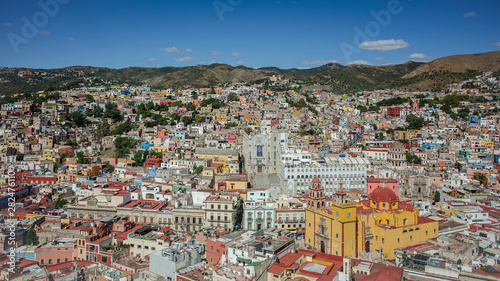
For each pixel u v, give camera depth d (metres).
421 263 132.62
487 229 181.25
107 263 161.25
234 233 171.25
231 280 127.50
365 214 173.75
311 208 185.00
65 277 139.38
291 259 144.75
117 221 190.75
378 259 162.38
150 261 151.25
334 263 142.00
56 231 182.75
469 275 121.88
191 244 161.38
